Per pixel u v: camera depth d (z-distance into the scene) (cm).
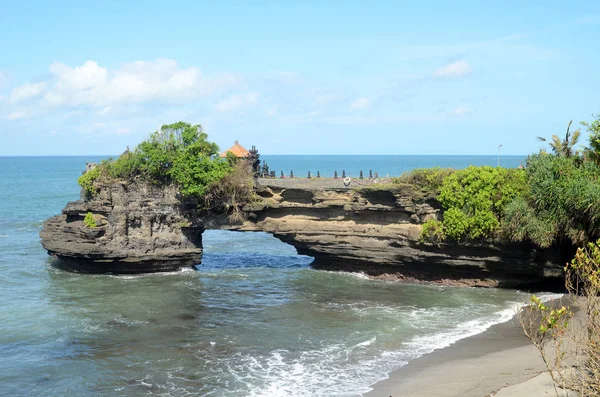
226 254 7112
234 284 5416
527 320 4097
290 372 3170
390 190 5384
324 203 5716
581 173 4709
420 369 3166
